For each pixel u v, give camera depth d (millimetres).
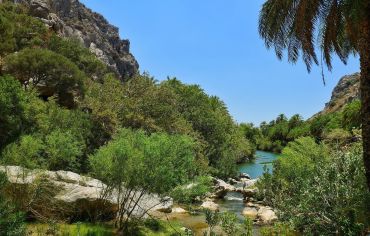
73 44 62125
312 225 11859
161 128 36375
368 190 10531
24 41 48500
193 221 19312
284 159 23422
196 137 41219
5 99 22312
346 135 33312
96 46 95938
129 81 41094
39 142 20797
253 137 117250
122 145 15688
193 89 66250
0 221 8227
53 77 35375
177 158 16312
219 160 47219
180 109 53875
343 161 12977
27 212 14125
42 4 73312
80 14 104688
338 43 13133
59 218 15109
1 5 61781
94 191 16047
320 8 11195
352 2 9555
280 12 11859
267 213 20312
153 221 17375
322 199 12039
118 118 33500
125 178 15711
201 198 25531
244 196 28141
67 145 21656
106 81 39344
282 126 116188
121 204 15781
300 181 13977
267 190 16891
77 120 28422
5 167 14289
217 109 70375
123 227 15531
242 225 11641
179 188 16312
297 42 12477
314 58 11742
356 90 120562
